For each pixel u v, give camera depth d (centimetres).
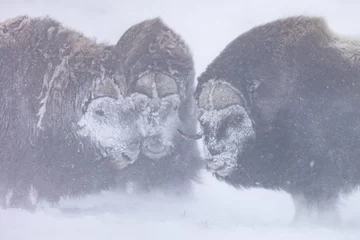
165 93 1886
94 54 1855
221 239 1471
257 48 1694
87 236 1523
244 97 1684
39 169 1850
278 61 1678
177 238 1487
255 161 1697
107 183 1881
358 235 1497
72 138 1833
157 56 1900
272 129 1684
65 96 1827
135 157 1841
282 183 1714
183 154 1928
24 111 1833
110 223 1619
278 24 1717
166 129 1883
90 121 1819
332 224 1631
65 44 1856
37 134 1839
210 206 1880
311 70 1664
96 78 1828
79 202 1877
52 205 1867
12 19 1900
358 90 1644
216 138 1684
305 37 1692
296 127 1667
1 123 1841
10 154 1845
